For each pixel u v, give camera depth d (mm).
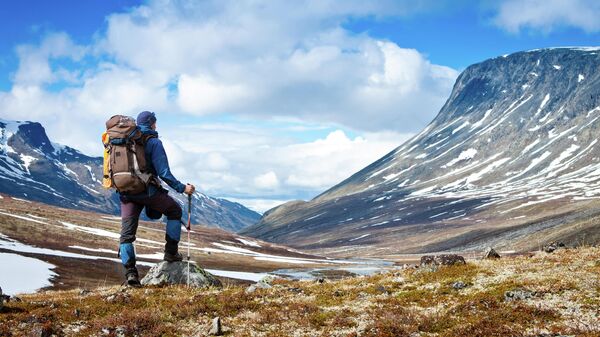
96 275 81000
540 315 13352
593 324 12312
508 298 15070
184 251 152125
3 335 11875
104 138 14922
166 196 16281
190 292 16641
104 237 149875
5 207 175250
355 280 20922
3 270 69500
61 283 67562
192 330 12922
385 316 13953
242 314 14469
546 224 197375
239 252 192500
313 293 18047
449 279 18484
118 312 13875
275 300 16312
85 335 12102
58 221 166500
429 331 12930
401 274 20766
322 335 12539
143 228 197000
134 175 14758
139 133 14812
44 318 13055
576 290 15203
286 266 149125
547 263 19469
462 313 14039
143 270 87250
